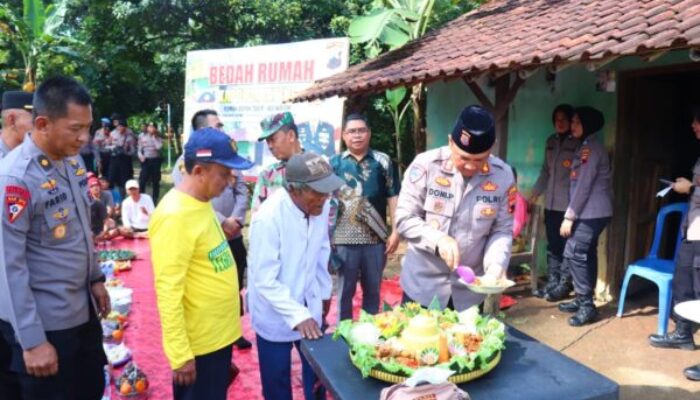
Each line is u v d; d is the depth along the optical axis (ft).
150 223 7.82
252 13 43.39
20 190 7.29
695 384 12.35
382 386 6.06
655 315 16.53
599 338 14.97
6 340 8.11
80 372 8.84
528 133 20.17
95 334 8.91
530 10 21.09
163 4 42.91
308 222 8.75
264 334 8.84
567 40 14.14
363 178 13.65
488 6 26.58
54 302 7.87
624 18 14.20
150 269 22.54
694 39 10.44
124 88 54.19
